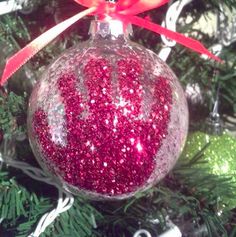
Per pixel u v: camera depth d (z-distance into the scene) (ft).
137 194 0.61
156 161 0.57
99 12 0.58
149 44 0.80
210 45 0.83
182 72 0.80
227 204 0.72
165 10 0.76
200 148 0.74
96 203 0.73
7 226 0.72
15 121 0.68
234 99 0.81
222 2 0.77
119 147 0.55
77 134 0.55
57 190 0.73
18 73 0.72
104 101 0.54
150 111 0.55
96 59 0.56
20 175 0.74
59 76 0.56
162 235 0.66
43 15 0.79
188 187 0.71
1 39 0.71
